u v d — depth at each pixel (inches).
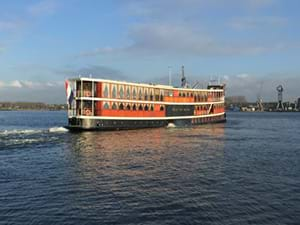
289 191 1182.3
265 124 5684.1
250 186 1250.0
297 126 5128.0
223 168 1584.6
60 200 1064.8
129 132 3358.8
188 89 4411.9
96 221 897.5
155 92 3892.7
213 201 1063.6
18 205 1015.0
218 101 5187.0
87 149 2177.7
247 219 915.4
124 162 1722.4
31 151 2086.6
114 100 3390.7
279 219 917.2
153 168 1569.9
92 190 1180.5
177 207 1004.6
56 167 1588.3
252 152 2127.2
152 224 879.7
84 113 3196.4
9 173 1451.8
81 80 3157.0
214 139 2906.0
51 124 5241.1
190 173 1466.5
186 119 4394.7
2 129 4072.3
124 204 1029.8
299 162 1764.3
